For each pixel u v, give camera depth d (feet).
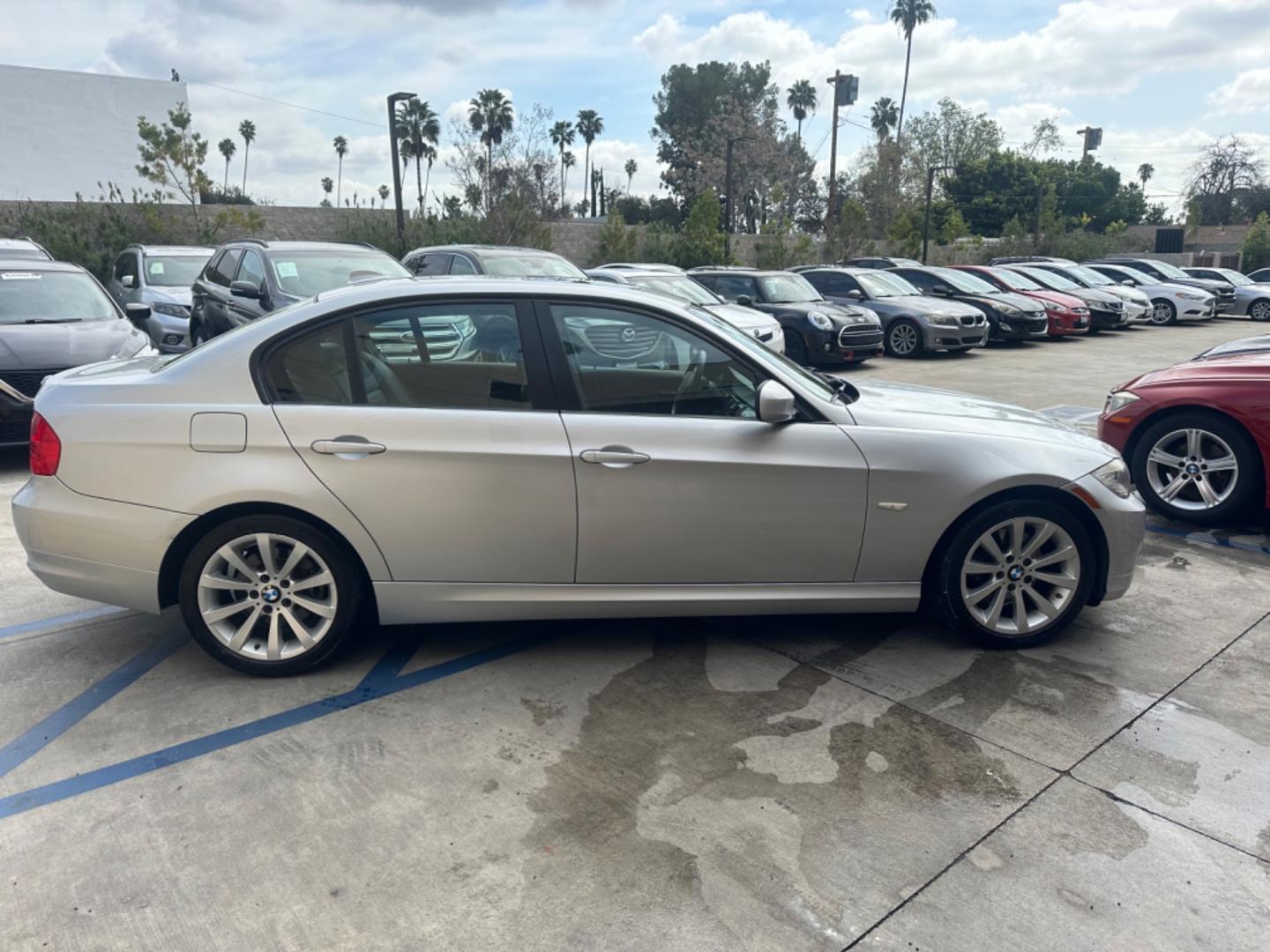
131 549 11.61
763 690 12.07
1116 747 10.76
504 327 11.91
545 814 9.40
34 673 12.45
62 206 69.51
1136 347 58.18
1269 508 18.65
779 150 161.89
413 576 11.89
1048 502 12.75
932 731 11.07
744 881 8.43
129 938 7.66
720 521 12.04
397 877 8.45
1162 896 8.30
